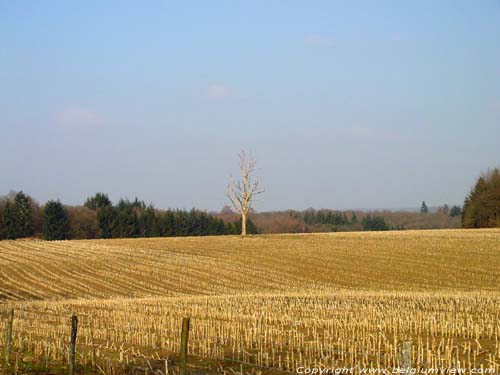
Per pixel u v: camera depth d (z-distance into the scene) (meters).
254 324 25.91
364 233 93.00
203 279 54.06
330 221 171.00
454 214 188.62
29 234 120.69
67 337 24.80
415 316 28.62
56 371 18.23
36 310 35.34
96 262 64.25
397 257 63.56
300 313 31.62
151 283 52.47
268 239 84.81
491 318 28.94
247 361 20.02
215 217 136.88
